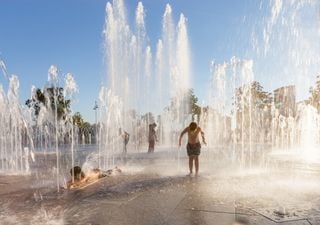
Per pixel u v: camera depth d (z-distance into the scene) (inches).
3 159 686.5
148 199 251.8
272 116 1422.2
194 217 201.8
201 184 314.7
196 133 386.0
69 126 1223.5
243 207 223.8
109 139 939.3
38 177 401.1
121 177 373.4
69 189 307.0
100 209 225.0
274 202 237.6
